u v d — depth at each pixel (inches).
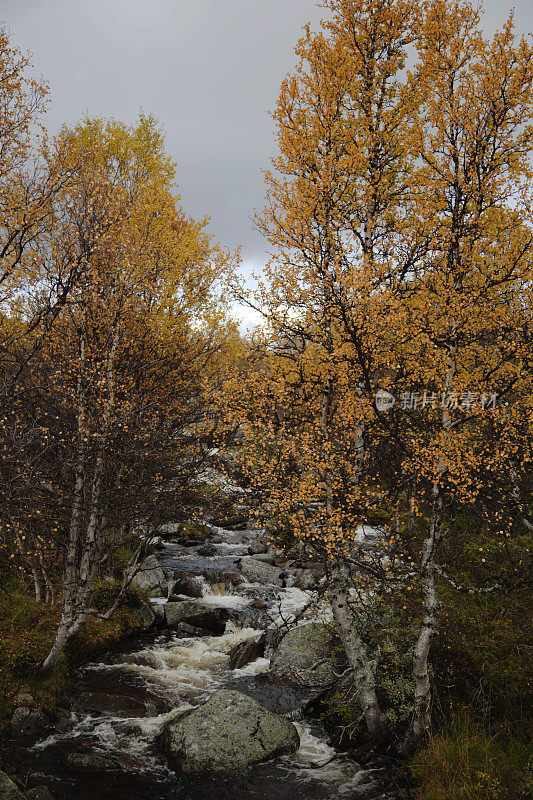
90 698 372.5
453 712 305.6
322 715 363.3
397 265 329.4
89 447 352.5
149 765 311.4
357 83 359.6
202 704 351.9
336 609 312.2
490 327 288.2
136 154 589.9
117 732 340.5
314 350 309.4
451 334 288.4
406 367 297.6
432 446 277.1
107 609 484.7
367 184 353.4
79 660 418.3
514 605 322.0
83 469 356.5
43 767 302.2
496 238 305.3
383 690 338.0
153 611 512.7
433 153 304.0
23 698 346.0
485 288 289.0
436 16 312.3
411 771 281.6
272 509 303.3
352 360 283.1
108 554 389.4
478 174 291.6
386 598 335.9
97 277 359.9
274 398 306.5
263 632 494.9
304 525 305.9
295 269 299.6
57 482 361.7
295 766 313.3
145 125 597.6
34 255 350.0
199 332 465.4
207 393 353.4
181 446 413.7
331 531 285.3
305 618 443.5
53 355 370.6
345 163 308.8
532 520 346.3
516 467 345.1
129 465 369.7
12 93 359.6
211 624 503.2
